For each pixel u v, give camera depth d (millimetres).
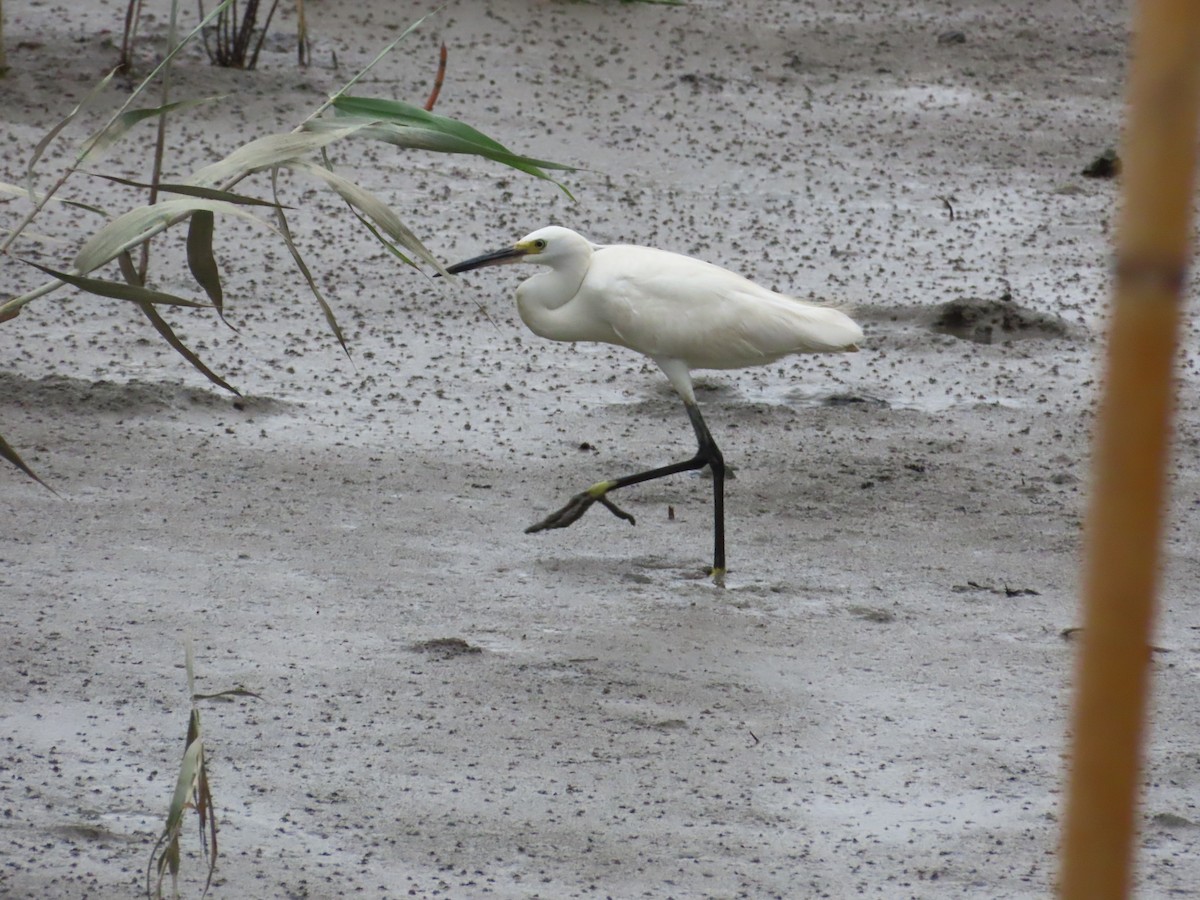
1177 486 13086
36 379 13945
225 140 21734
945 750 8359
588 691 8891
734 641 9766
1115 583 2033
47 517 11227
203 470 12461
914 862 7094
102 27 25547
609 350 16406
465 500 12250
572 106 24531
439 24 27422
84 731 8062
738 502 12555
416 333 16312
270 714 8383
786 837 7305
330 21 27125
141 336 15539
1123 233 1984
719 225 20328
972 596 10789
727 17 29562
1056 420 14875
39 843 6824
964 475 13359
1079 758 2096
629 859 7004
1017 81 28375
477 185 21125
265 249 18391
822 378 15703
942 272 19188
